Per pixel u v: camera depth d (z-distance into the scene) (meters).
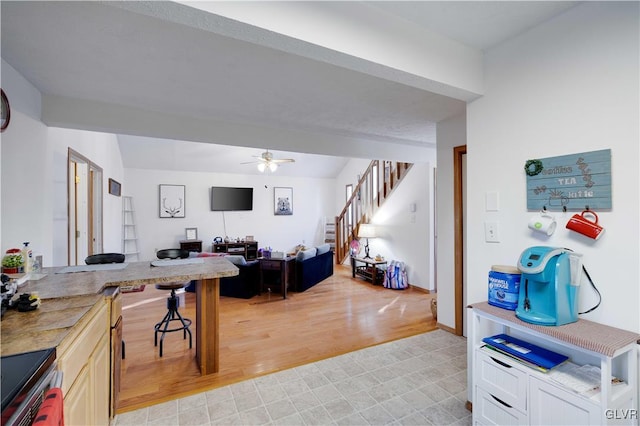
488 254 1.90
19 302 1.41
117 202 6.04
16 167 2.18
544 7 1.51
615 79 1.38
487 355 1.65
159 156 6.71
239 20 1.19
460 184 3.24
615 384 1.31
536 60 1.67
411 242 5.39
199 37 1.76
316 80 2.35
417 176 5.25
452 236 3.35
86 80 2.33
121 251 6.43
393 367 2.54
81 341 1.29
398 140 4.34
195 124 3.23
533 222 1.63
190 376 2.40
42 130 2.58
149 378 2.37
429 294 4.98
